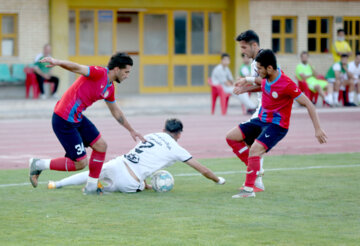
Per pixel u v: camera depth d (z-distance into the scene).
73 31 67.81
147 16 70.62
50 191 23.38
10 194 22.84
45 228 17.80
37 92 63.41
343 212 19.73
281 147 36.84
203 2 70.81
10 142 39.69
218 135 42.91
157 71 71.50
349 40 76.06
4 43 64.94
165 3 69.62
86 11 68.06
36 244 16.09
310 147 36.84
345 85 63.50
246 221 18.53
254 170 22.22
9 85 64.69
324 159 31.67
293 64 73.50
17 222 18.55
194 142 39.28
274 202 21.30
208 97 66.31
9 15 65.00
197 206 20.70
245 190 22.30
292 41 73.88
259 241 16.28
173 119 23.67
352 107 62.59
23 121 53.09
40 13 65.38
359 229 17.55
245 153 23.69
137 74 72.31
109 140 40.38
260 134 22.45
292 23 73.75
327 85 62.78
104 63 69.06
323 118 53.91
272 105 22.17
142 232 17.30
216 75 57.47
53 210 20.14
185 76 72.19
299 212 19.73
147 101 63.75
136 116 57.41
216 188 24.09
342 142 39.16
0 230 17.58
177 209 20.23
